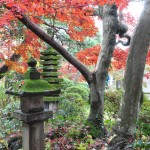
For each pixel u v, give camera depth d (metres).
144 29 4.30
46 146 4.50
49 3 4.74
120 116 4.48
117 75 12.96
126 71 4.46
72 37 5.93
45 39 5.38
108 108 7.79
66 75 12.58
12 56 7.20
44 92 3.20
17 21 6.46
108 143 4.51
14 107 6.75
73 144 4.77
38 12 4.93
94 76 5.83
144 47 4.34
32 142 3.26
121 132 4.41
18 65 6.72
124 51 6.83
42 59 8.10
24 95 3.08
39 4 4.77
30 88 3.16
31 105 3.21
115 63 7.05
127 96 4.41
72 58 5.69
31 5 4.70
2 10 5.23
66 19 5.39
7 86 8.16
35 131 3.28
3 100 7.69
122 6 4.89
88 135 5.09
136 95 4.39
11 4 4.40
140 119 6.29
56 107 7.73
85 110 8.02
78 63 5.75
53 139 5.07
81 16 5.36
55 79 7.97
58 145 4.73
